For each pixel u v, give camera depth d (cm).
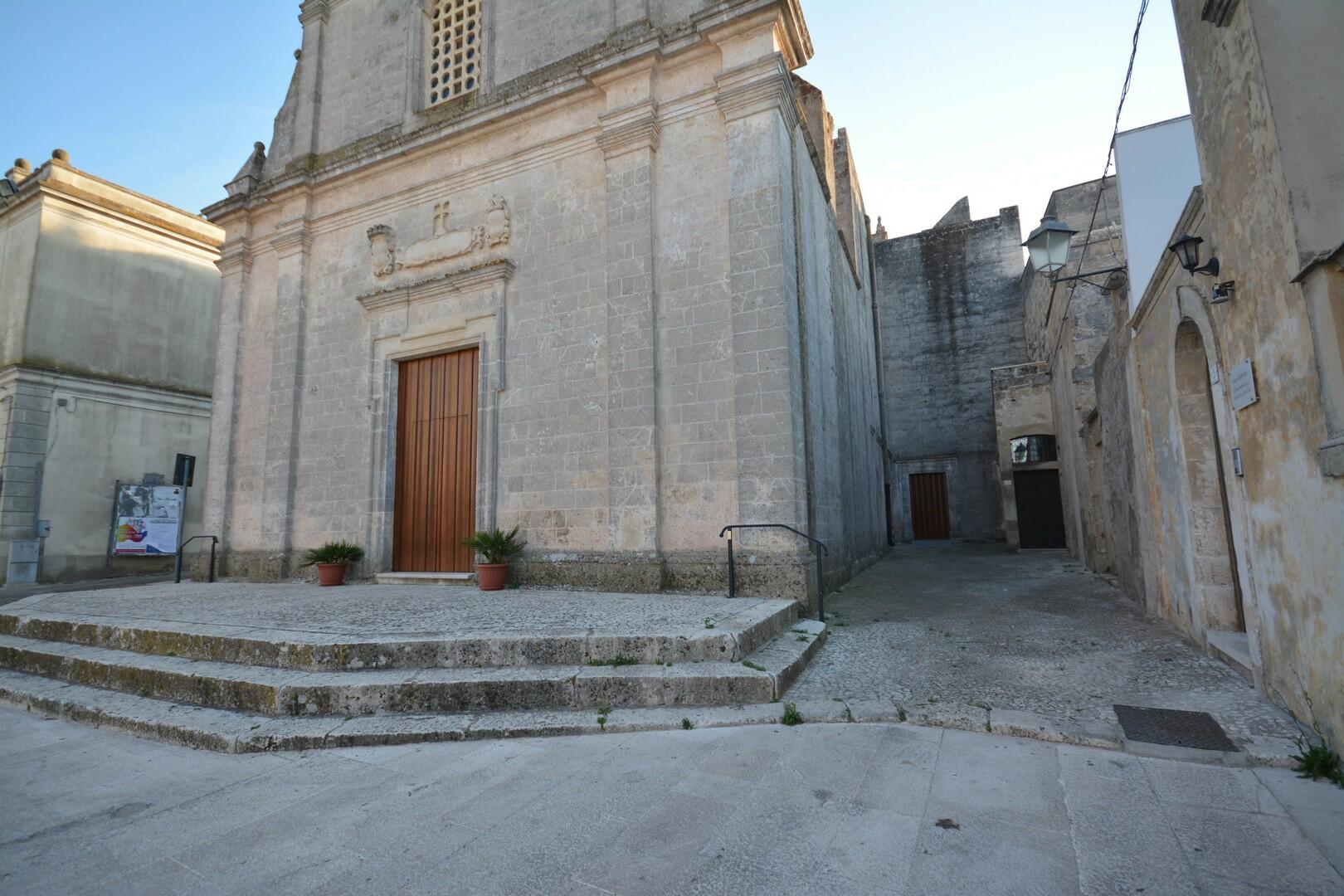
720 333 772
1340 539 285
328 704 420
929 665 501
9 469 1373
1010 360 2123
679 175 820
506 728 387
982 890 219
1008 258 2155
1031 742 350
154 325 1652
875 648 561
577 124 904
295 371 1092
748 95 775
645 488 772
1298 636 338
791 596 687
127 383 1580
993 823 263
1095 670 468
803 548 716
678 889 223
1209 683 424
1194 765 312
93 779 345
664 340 800
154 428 1627
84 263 1533
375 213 1073
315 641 476
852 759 332
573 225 885
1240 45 325
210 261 1789
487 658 465
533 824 275
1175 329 502
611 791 305
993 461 2117
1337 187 284
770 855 243
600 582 778
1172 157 693
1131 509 738
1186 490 518
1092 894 214
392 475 1009
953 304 2212
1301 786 287
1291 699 351
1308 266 278
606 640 466
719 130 805
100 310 1554
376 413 1014
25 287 1451
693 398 775
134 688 489
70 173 1520
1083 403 1155
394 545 998
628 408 793
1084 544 1151
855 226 1692
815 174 1015
